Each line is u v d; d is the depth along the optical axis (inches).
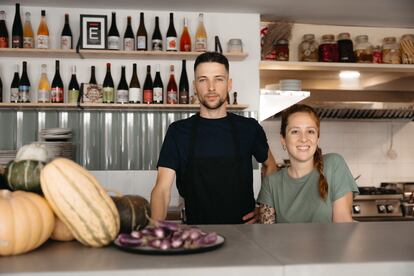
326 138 170.9
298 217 62.5
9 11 128.9
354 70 146.9
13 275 29.8
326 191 60.1
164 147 80.8
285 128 65.4
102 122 134.0
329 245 37.4
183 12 136.2
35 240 34.9
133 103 127.6
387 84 167.3
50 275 29.9
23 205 34.9
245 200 81.5
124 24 133.5
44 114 131.5
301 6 131.8
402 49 145.6
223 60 77.5
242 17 138.6
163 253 33.9
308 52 141.6
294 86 143.9
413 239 39.9
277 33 139.0
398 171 172.9
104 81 132.3
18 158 41.0
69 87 131.0
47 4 128.7
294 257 33.4
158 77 133.0
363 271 32.1
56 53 125.7
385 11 135.4
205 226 46.8
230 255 34.1
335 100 162.1
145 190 134.9
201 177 80.0
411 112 166.2
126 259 33.0
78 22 132.0
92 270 30.3
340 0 126.3
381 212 145.2
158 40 129.3
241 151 81.4
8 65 130.0
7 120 130.2
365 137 172.1
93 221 35.6
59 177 35.4
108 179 133.9
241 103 137.4
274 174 67.4
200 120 81.6
